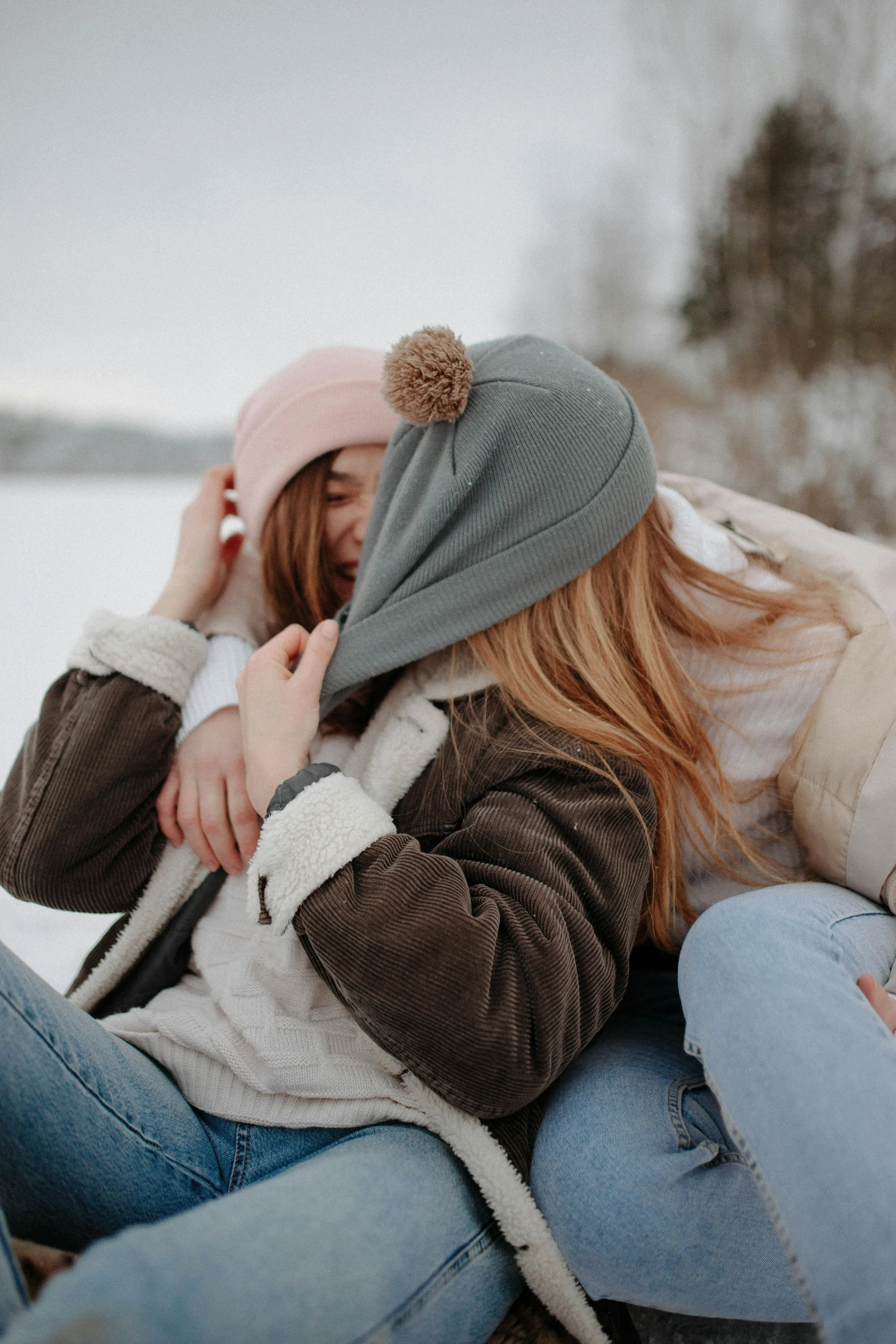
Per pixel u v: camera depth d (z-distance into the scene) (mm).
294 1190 589
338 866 696
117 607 3514
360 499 1165
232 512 1275
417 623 839
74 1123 668
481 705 840
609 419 833
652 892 836
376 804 758
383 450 1162
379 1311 557
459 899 673
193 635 976
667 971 1002
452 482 826
